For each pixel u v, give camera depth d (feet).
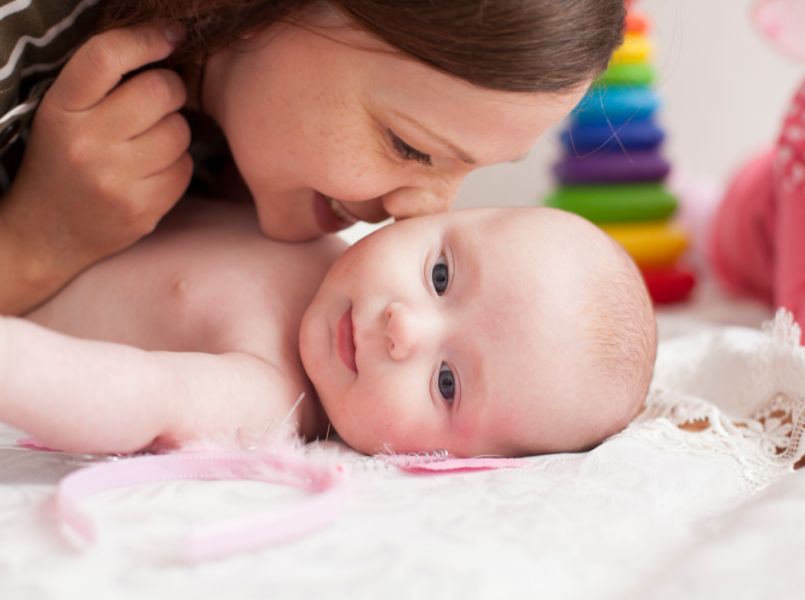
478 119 3.08
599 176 7.72
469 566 2.19
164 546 2.20
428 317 3.35
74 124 3.30
